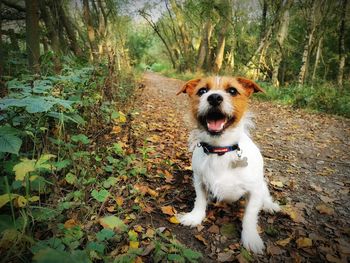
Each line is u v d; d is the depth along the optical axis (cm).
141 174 62
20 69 98
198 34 508
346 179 72
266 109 182
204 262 41
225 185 45
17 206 36
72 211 42
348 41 390
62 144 52
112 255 38
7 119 46
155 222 48
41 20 196
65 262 25
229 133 45
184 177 64
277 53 330
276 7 302
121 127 84
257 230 48
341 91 208
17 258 32
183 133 101
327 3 305
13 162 41
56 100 40
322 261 42
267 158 86
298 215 54
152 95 196
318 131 127
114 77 96
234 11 356
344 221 53
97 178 52
